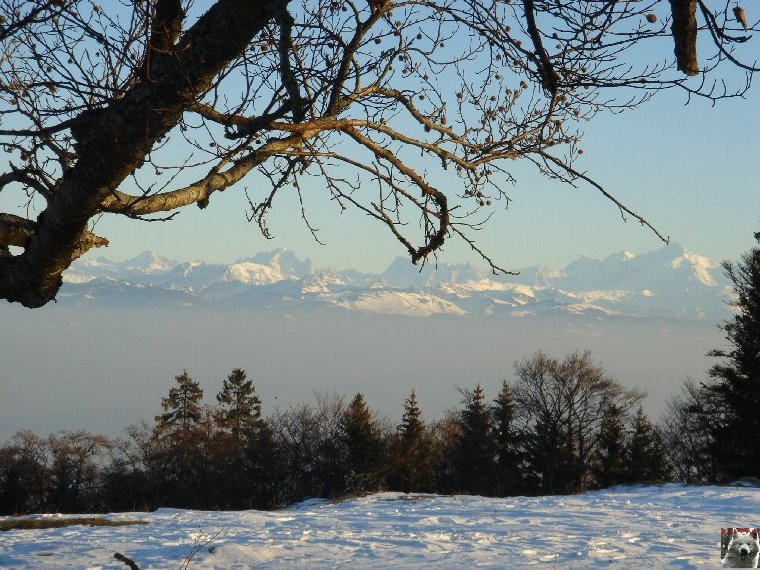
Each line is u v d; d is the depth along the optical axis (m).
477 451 81.69
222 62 4.96
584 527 22.91
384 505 30.59
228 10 4.79
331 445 79.88
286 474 78.75
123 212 5.37
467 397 83.88
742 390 48.56
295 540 20.53
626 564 16.86
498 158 6.21
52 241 5.61
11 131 5.10
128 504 82.44
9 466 86.19
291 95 5.09
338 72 5.46
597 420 77.00
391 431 86.88
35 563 17.31
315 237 6.68
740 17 4.45
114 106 5.07
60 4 4.88
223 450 83.12
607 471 76.81
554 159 6.05
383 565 17.27
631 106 6.16
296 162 6.45
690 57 4.78
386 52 5.96
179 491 81.69
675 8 4.61
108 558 17.92
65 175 5.36
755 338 48.22
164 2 5.11
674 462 75.31
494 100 6.33
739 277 49.28
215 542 19.69
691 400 68.94
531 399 78.06
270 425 82.25
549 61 4.95
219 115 5.26
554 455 76.50
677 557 17.69
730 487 34.41
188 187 5.41
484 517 25.59
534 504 29.91
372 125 5.71
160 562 17.50
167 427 100.38
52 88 5.54
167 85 4.95
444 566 17.09
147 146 5.12
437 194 6.15
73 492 86.81
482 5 5.41
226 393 104.06
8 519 24.62
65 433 89.44
